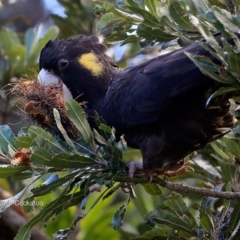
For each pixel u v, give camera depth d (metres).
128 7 6.01
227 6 5.95
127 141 6.04
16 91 6.01
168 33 6.02
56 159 5.85
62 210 5.91
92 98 6.08
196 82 5.94
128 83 6.04
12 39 6.47
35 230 6.34
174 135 5.99
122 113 6.02
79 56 6.10
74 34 6.56
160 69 5.99
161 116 5.99
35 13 6.86
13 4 6.85
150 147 6.00
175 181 6.24
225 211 5.96
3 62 6.45
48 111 5.96
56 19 6.55
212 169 6.11
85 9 6.54
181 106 5.98
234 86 5.82
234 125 5.99
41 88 5.98
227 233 5.94
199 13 5.90
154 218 5.96
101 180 5.90
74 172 5.88
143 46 6.06
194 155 6.13
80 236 6.48
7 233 6.34
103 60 6.11
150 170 5.98
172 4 5.98
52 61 6.10
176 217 5.96
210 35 5.82
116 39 6.11
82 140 5.90
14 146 5.91
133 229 6.46
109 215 6.48
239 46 5.81
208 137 6.00
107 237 6.47
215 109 5.96
